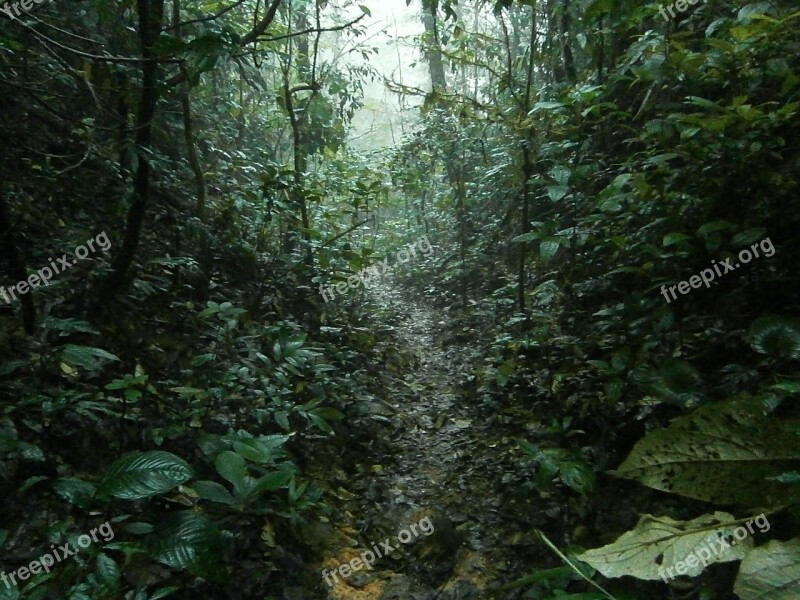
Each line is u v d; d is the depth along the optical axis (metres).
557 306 5.15
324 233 7.21
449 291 8.60
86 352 2.90
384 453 4.25
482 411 4.62
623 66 4.81
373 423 4.53
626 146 5.46
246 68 8.73
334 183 8.48
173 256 5.00
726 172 3.58
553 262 5.97
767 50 3.79
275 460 3.54
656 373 2.88
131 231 3.88
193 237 5.11
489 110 5.95
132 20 5.65
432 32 8.56
